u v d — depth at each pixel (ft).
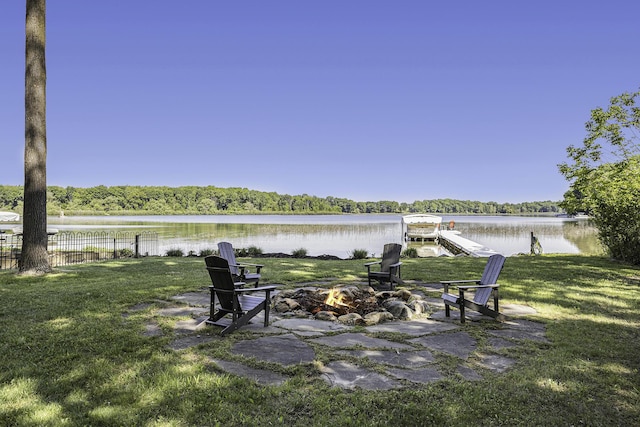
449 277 33.06
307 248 86.33
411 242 117.70
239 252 58.85
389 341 16.05
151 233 119.24
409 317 19.88
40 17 33.30
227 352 14.39
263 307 18.40
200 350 14.62
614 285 29.48
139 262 44.47
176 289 26.40
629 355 14.46
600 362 13.76
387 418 9.71
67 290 25.89
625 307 22.40
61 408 10.03
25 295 24.13
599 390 11.55
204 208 376.07
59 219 252.42
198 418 9.64
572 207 51.21
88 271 35.68
